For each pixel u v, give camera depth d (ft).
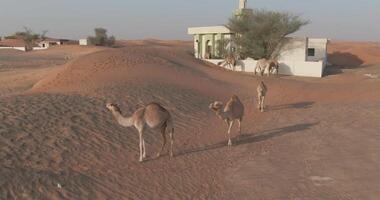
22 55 206.39
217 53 150.92
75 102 50.49
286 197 29.35
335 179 32.68
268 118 56.95
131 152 38.04
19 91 79.87
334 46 291.17
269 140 45.16
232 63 126.52
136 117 35.29
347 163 36.50
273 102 70.69
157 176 32.94
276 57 140.05
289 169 35.40
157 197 29.07
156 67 87.45
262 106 61.87
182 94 64.75
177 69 91.76
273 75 118.93
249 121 54.60
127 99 55.88
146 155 37.70
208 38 160.56
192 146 41.81
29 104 47.21
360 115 57.88
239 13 146.00
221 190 30.83
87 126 42.27
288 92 82.33
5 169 29.27
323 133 47.78
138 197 28.78
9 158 31.73
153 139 42.29
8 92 79.05
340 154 39.32
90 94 56.54
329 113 60.08
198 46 165.07
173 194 29.73
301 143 43.70
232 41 147.74
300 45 140.77
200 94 68.08
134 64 86.69
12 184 27.04
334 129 49.67
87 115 45.55
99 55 91.56
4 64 147.84
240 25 140.87
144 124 35.60
